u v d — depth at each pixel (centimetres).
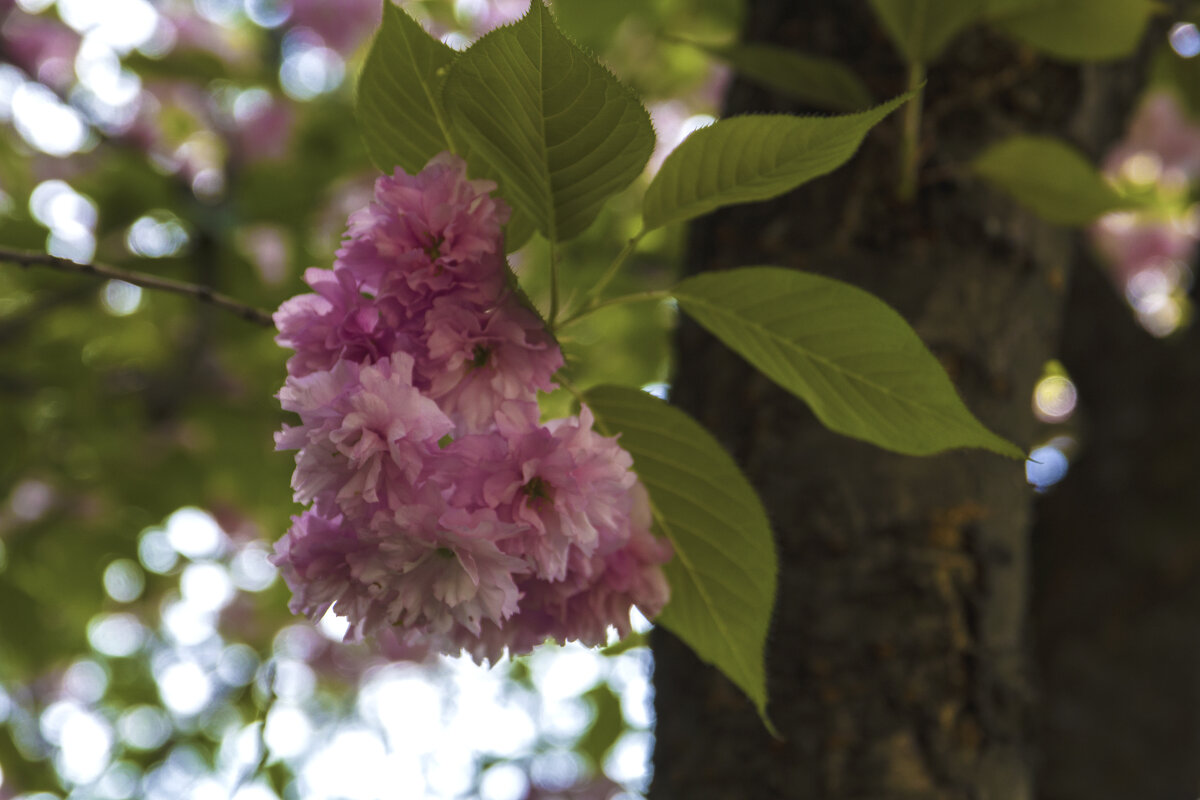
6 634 217
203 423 203
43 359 195
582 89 71
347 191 211
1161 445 140
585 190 74
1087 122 94
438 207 74
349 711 329
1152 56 101
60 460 203
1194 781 124
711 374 91
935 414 77
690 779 86
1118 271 255
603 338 202
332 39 215
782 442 88
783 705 85
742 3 119
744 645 80
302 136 201
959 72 91
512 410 74
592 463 75
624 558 78
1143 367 147
